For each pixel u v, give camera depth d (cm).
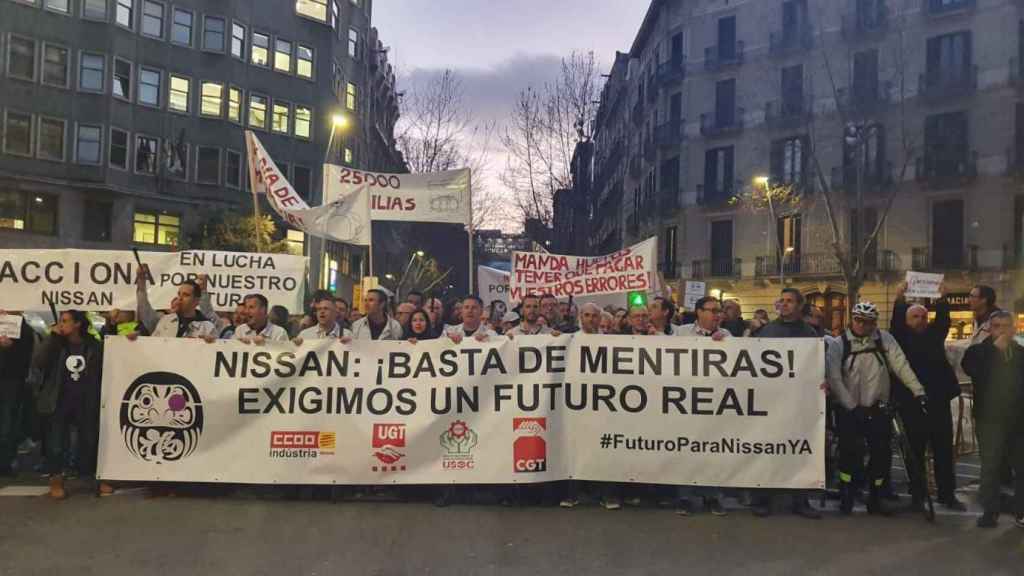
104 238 3541
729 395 707
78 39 3453
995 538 632
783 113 3878
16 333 781
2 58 3284
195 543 591
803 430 701
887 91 3575
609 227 5997
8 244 3272
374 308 857
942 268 3422
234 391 721
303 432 719
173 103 3759
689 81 4309
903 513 708
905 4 3569
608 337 719
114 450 720
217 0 3894
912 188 3516
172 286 928
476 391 718
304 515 672
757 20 4053
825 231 3712
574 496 720
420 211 1143
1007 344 672
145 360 724
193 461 718
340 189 1129
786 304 746
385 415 718
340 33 4647
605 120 6419
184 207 3750
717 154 4200
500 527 643
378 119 5878
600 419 714
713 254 4178
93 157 3466
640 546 597
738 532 640
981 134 3369
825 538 625
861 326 696
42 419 784
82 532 616
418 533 623
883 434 692
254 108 4050
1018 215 3297
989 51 3359
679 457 706
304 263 993
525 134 3812
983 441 675
